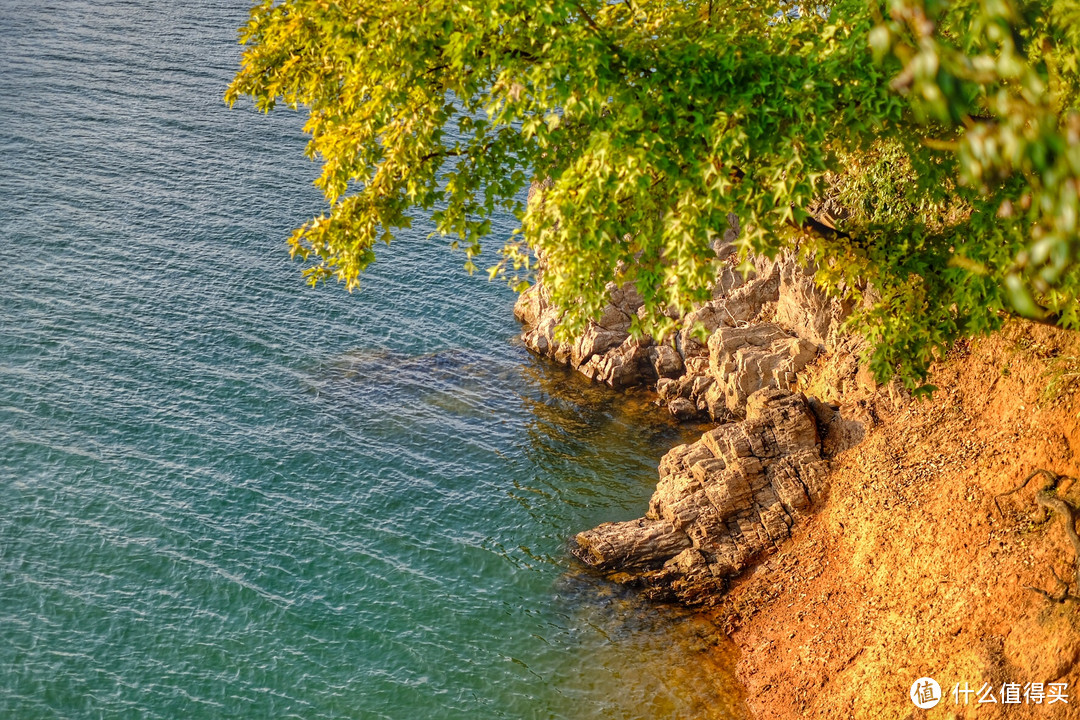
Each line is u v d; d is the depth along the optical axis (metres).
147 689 28.92
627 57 17.72
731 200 16.70
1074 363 26.55
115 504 36.62
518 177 21.30
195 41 96.19
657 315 18.88
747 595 32.16
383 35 18.27
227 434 41.59
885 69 16.30
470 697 29.20
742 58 17.94
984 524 26.39
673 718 28.12
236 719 28.16
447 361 49.00
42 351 45.81
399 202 21.06
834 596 29.77
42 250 55.00
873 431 33.53
